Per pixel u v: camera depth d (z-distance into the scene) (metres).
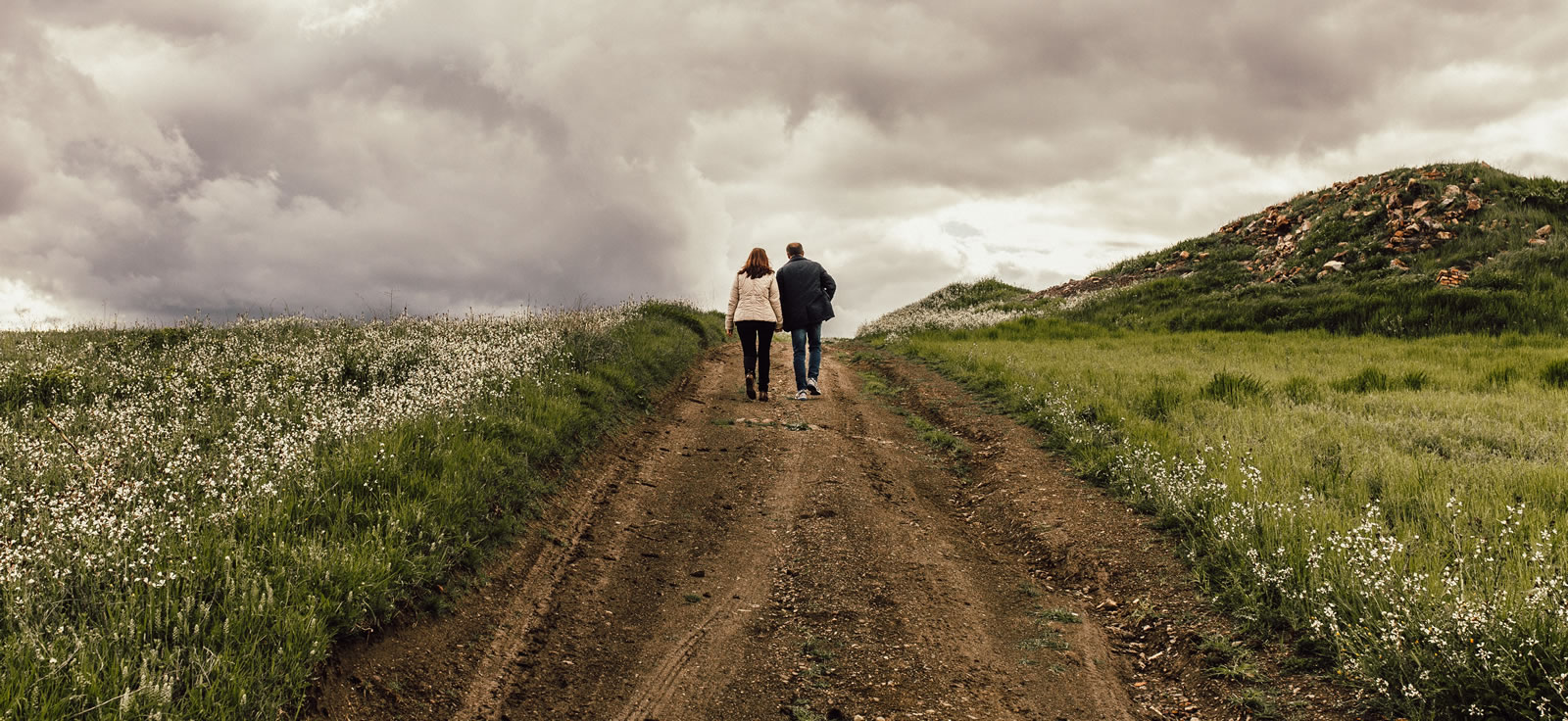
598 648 4.38
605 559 5.48
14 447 5.52
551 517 5.96
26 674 2.91
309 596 3.80
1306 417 8.60
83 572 3.72
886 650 4.35
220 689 3.14
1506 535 4.59
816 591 5.06
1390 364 13.03
